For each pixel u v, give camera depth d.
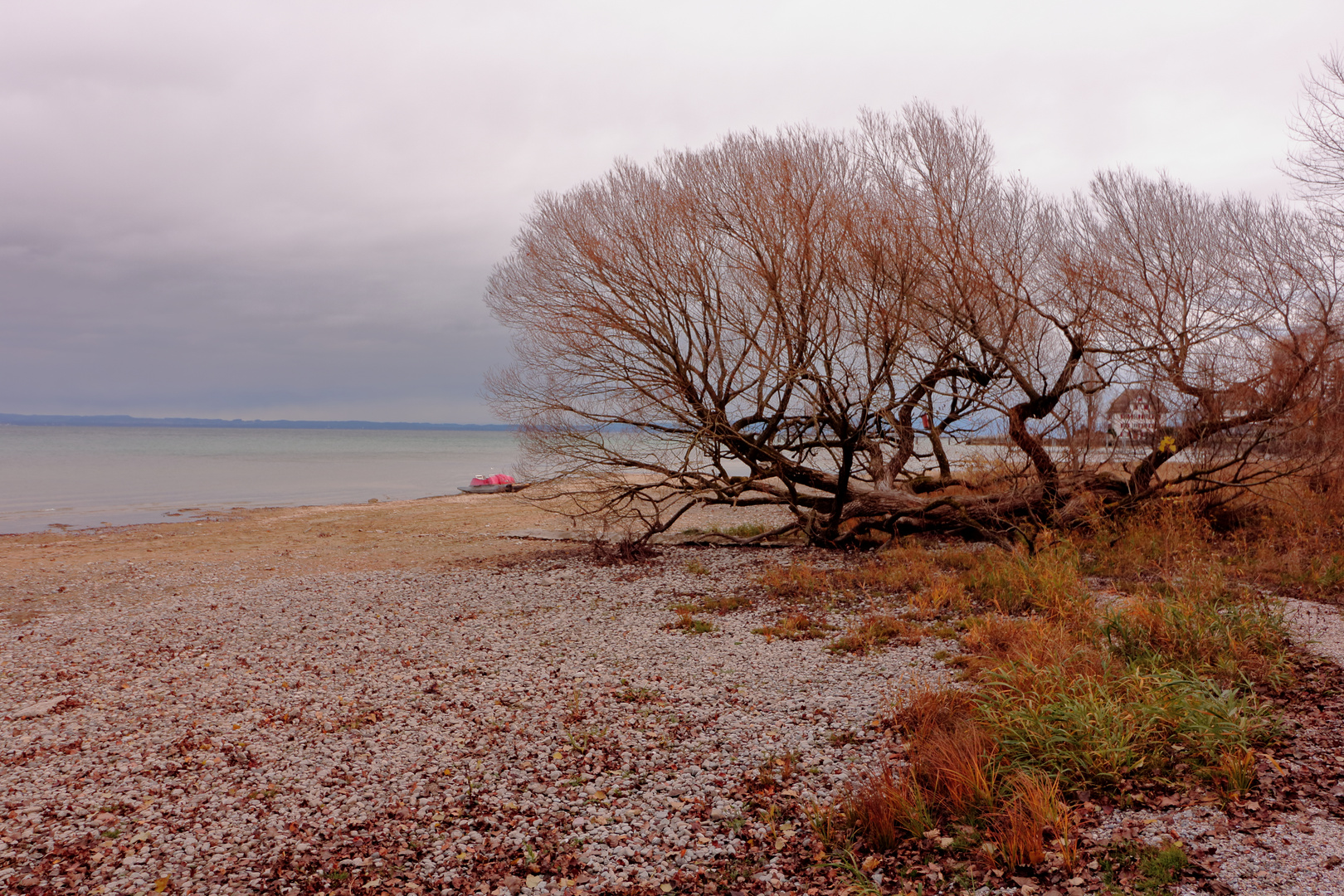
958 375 14.12
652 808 5.32
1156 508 13.35
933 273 12.52
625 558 15.55
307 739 6.84
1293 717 5.44
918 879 4.14
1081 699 5.52
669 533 19.08
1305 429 12.48
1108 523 13.47
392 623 10.97
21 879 4.74
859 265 12.80
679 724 6.76
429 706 7.55
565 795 5.60
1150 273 12.73
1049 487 13.66
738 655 8.70
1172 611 7.28
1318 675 6.18
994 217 12.80
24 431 182.62
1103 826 4.32
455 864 4.77
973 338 13.06
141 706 7.81
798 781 5.53
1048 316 12.52
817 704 6.98
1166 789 4.65
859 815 4.85
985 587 10.77
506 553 17.44
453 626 10.67
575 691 7.74
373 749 6.58
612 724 6.86
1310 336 12.24
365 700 7.78
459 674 8.52
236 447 92.62
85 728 7.23
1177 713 5.23
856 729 6.32
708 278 14.26
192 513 26.33
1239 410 12.59
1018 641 7.70
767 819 5.02
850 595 11.28
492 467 55.34
